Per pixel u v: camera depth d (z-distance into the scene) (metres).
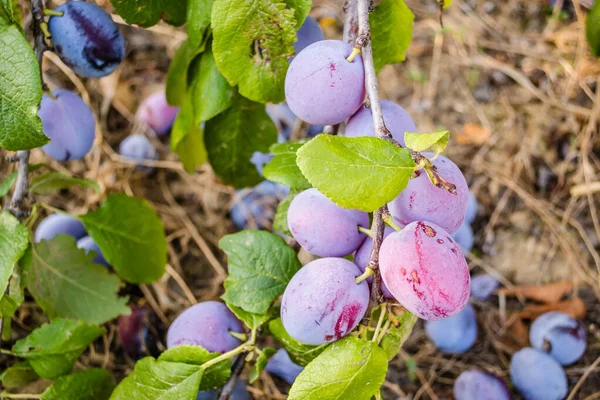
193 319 0.52
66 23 0.52
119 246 0.60
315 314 0.42
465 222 0.73
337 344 0.43
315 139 0.40
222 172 0.63
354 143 0.40
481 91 0.89
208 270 0.75
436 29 0.93
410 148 0.40
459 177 0.43
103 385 0.54
